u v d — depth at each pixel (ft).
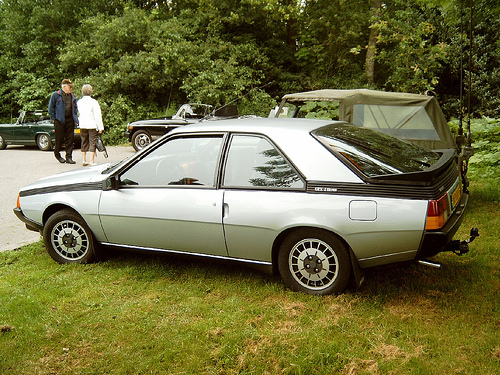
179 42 67.00
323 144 11.90
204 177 13.03
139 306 12.06
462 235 16.58
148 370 9.30
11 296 12.82
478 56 57.47
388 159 12.01
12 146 59.00
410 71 54.13
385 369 8.94
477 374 8.68
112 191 14.21
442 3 26.89
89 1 79.82
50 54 79.30
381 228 10.88
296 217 11.59
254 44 72.69
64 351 10.05
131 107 65.21
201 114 47.11
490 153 28.94
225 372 9.11
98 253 15.12
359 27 69.51
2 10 81.92
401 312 11.15
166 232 13.46
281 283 13.12
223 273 14.10
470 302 11.46
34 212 15.58
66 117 38.32
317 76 73.97
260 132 12.58
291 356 9.43
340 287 11.75
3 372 9.32
